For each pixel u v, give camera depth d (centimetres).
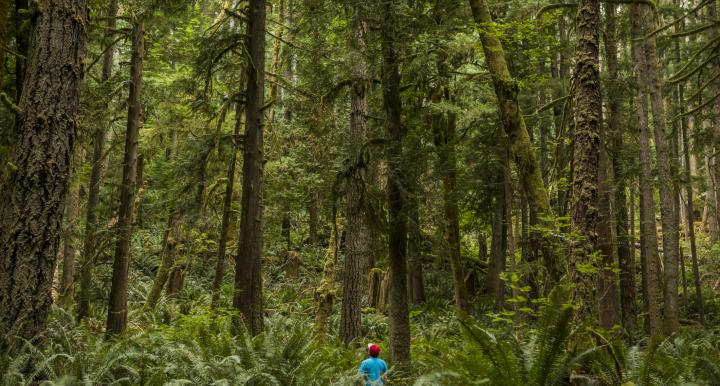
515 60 1467
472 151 1473
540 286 1098
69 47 755
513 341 630
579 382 662
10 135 800
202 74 1309
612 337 758
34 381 657
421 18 959
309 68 1196
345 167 976
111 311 1183
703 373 652
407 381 820
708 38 1753
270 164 1759
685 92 2083
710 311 2028
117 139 1633
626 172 1493
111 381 714
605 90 1548
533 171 920
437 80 1165
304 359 875
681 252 2094
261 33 1247
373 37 989
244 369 825
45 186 724
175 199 1407
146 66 1894
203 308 1545
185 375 756
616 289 1339
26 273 706
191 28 1845
